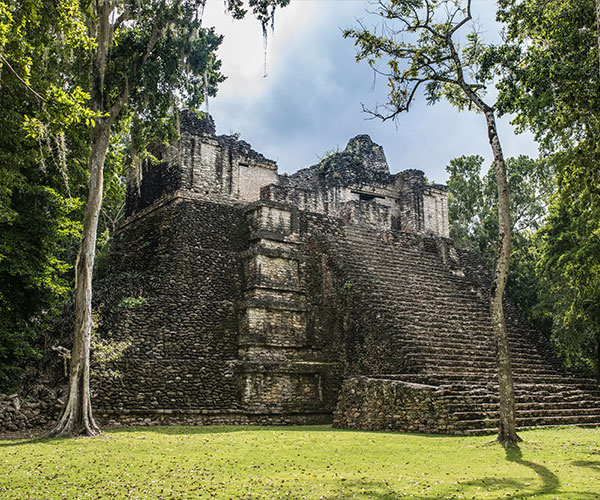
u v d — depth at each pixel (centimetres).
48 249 1420
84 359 1084
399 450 864
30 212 1356
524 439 979
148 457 786
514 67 1202
